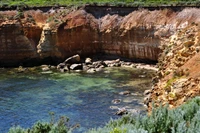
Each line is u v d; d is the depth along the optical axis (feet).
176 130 41.32
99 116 122.62
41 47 219.20
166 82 106.22
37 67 211.82
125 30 213.46
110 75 184.85
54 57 220.23
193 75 97.25
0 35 215.92
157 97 107.34
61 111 129.49
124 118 53.93
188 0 214.07
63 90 158.51
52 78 182.29
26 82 174.40
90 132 46.14
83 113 126.41
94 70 196.34
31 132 60.90
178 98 93.76
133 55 213.25
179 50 118.62
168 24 196.34
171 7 205.67
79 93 153.07
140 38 207.00
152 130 44.45
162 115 46.19
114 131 40.01
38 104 138.82
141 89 155.43
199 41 115.65
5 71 202.59
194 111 48.19
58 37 218.18
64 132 59.11
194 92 90.48
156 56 200.85
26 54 218.59
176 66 114.73
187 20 189.37
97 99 143.64
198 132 37.47
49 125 62.18
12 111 130.93
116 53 220.02
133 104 134.21
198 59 104.78
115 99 141.90
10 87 165.27
